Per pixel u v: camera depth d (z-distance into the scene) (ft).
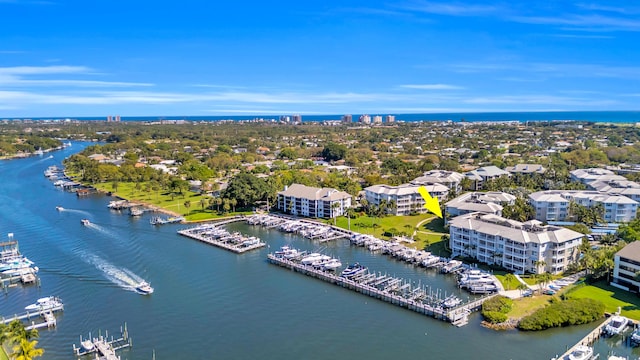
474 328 431.43
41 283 542.98
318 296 509.76
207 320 453.17
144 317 458.91
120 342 412.36
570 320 425.28
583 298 461.78
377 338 418.31
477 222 606.55
